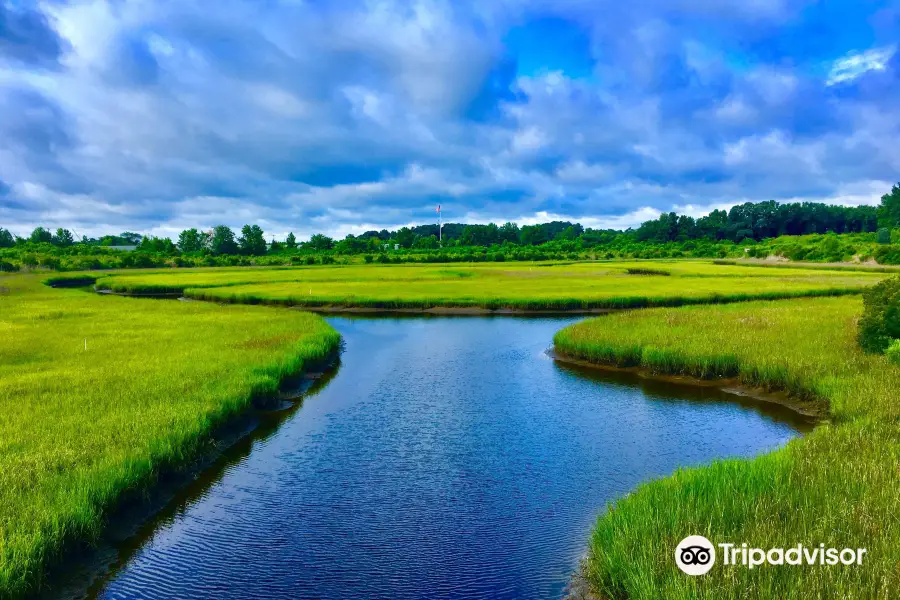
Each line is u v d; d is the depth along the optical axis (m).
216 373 19.91
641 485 11.34
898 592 6.45
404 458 14.91
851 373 19.17
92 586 9.47
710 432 16.86
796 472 10.41
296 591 9.33
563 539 10.73
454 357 28.11
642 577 7.64
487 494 12.74
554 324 40.34
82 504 10.38
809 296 48.53
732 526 8.54
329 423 17.75
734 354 22.67
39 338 27.69
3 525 9.45
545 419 18.16
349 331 37.31
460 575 9.68
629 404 19.75
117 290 65.69
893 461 10.42
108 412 15.20
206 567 10.04
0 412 15.02
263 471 14.09
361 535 11.05
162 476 13.07
